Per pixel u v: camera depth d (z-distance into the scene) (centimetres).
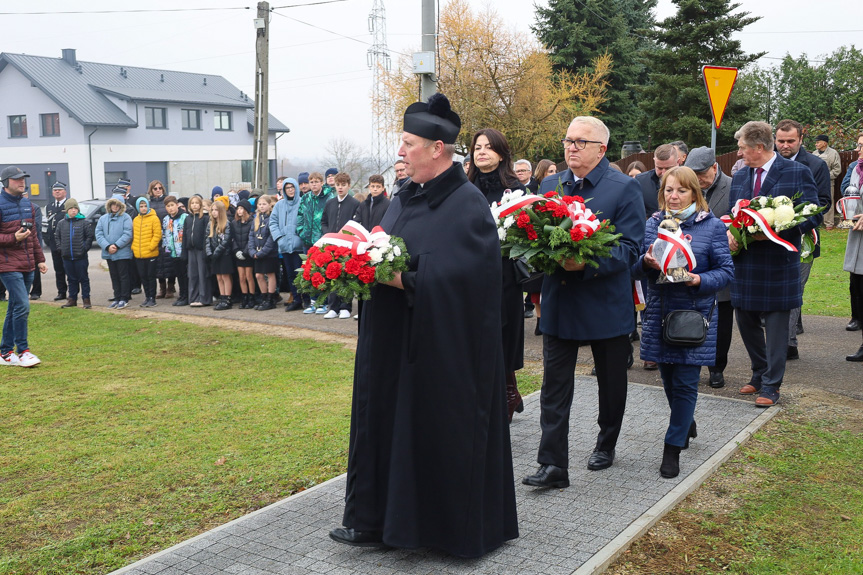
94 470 491
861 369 664
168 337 967
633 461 470
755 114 3881
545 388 436
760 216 533
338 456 501
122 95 4244
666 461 447
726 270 456
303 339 926
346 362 792
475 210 342
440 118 343
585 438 514
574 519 389
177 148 4559
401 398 344
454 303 337
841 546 366
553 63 3575
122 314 1173
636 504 406
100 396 675
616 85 3762
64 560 372
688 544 372
